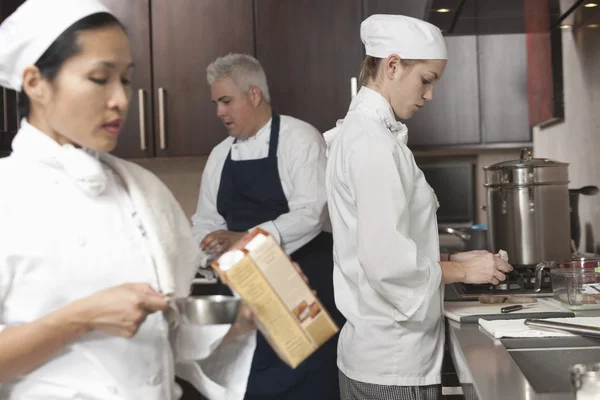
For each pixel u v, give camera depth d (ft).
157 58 11.44
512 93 11.51
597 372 3.18
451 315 5.89
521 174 7.37
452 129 11.60
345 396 6.06
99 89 3.20
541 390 3.94
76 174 3.27
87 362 3.32
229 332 3.77
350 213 5.77
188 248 3.88
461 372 4.91
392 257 5.33
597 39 7.91
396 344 5.63
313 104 11.35
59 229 3.27
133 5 11.44
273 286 3.43
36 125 3.36
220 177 8.97
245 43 11.39
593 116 8.24
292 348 3.42
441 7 8.32
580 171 8.96
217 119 11.43
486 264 5.88
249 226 8.69
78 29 3.15
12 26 3.21
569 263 6.64
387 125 5.89
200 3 11.40
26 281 3.22
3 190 3.22
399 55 5.91
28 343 3.01
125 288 3.09
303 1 11.31
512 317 5.71
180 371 3.94
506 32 11.14
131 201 3.60
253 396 8.40
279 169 8.50
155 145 11.53
